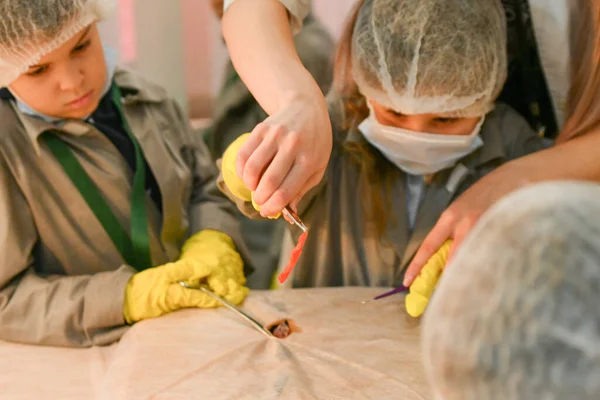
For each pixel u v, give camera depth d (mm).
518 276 338
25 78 856
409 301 802
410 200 1004
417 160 932
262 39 788
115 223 968
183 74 1906
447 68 821
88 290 873
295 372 707
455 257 388
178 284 884
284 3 854
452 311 357
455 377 355
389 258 1000
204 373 714
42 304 871
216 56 1904
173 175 1027
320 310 860
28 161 906
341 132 983
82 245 952
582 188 361
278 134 644
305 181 664
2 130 888
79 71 878
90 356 838
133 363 741
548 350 328
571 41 914
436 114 875
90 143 962
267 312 847
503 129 989
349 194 1014
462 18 822
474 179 971
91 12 849
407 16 824
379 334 797
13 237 888
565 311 326
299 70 752
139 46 1821
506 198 381
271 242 1523
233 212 1119
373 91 874
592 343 321
